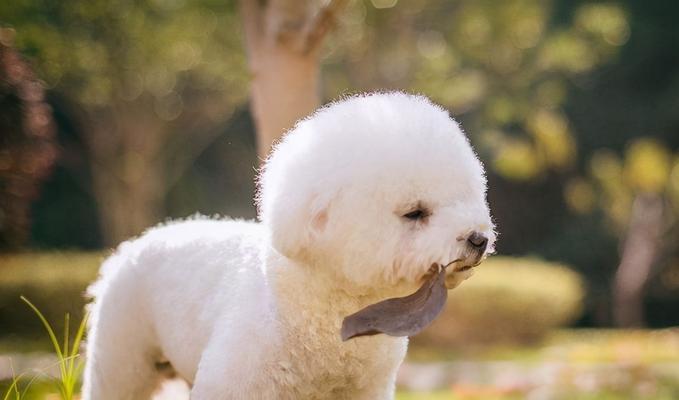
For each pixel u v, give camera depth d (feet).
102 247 89.76
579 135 97.40
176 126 71.97
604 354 47.01
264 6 25.46
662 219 79.20
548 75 88.22
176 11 56.85
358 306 13.55
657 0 99.40
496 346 58.44
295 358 13.74
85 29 54.34
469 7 68.08
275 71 24.88
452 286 13.23
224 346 13.93
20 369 34.45
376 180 12.72
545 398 34.32
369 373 14.14
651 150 78.59
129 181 69.26
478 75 70.64
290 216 12.95
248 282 14.40
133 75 61.82
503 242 98.12
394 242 12.73
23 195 38.24
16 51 34.12
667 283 86.12
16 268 54.49
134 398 16.62
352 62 68.80
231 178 93.91
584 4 92.07
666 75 100.07
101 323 16.62
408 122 13.12
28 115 36.24
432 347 56.95
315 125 13.53
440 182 12.79
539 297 59.41
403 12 64.90
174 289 15.71
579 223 94.48
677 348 51.19
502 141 80.28
